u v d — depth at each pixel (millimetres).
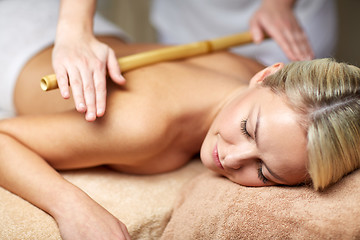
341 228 796
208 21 1969
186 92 1104
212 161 993
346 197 849
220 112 1023
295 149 867
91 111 907
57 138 993
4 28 1419
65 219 884
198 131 1140
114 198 1019
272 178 917
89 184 1051
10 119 1047
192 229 938
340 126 855
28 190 937
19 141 1009
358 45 2625
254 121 902
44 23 1441
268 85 956
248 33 1471
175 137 1097
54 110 1218
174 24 2049
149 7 2447
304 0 1862
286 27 1451
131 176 1125
